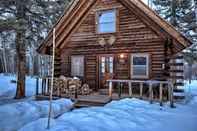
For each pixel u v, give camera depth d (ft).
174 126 26.12
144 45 49.42
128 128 25.36
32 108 40.52
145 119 28.81
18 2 53.98
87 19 56.24
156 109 34.14
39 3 60.18
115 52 52.49
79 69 56.80
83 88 50.21
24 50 58.90
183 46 44.16
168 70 46.55
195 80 123.75
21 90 59.62
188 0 79.15
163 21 44.68
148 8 45.80
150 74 48.47
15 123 32.91
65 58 58.75
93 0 54.54
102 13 54.29
